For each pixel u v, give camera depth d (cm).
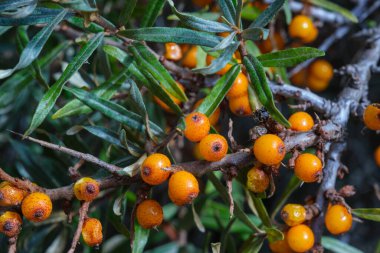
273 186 23
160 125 32
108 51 25
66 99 30
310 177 22
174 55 28
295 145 23
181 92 24
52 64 32
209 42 23
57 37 33
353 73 28
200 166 23
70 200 23
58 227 30
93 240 22
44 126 30
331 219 25
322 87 32
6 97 28
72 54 33
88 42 23
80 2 22
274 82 27
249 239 26
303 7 32
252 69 23
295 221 25
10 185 22
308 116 24
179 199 22
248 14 30
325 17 33
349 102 27
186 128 22
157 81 25
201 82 27
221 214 32
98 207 31
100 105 24
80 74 29
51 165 30
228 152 25
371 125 24
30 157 30
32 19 23
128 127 25
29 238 30
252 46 28
